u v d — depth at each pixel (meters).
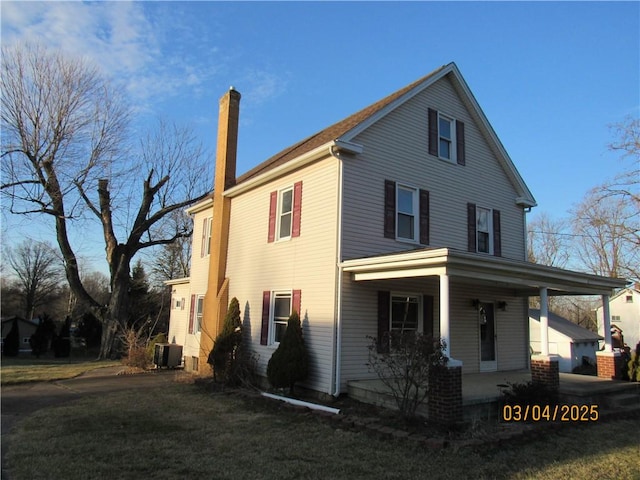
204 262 18.42
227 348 13.38
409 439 7.29
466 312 13.88
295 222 12.88
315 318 11.60
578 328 25.41
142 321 31.88
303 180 12.86
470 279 11.27
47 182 22.64
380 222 12.16
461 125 14.98
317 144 13.44
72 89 22.83
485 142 15.70
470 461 6.45
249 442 7.25
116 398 11.20
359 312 11.33
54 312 64.19
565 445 7.51
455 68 14.61
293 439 7.45
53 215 23.59
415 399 8.48
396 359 8.88
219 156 17.23
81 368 18.58
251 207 15.24
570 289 12.65
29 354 29.23
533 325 24.17
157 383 14.06
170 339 21.56
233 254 15.85
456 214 14.19
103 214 24.81
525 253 16.36
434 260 9.11
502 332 14.95
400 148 13.00
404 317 12.45
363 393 10.23
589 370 22.59
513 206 16.31
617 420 9.59
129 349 19.06
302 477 5.76
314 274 11.88
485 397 9.33
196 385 13.41
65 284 64.00
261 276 14.09
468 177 14.82
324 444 7.18
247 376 13.06
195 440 7.34
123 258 24.83
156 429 8.05
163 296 33.03
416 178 13.26
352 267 10.88
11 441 7.26
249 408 10.01
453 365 8.39
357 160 11.94
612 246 33.34
